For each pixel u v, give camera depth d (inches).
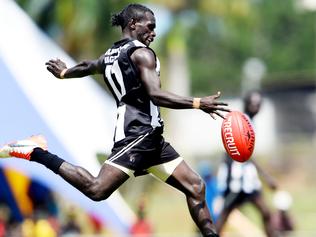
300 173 4867.1
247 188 1635.1
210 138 5595.5
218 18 4879.4
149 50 932.0
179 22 4451.3
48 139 1692.9
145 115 945.5
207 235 956.6
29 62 1812.3
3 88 1731.1
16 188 2231.8
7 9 1900.8
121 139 947.3
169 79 5103.3
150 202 3376.0
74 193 1727.4
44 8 3253.0
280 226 1927.9
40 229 2012.8
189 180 965.8
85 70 1018.1
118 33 3449.8
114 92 964.0
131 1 3398.1
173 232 2640.3
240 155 936.9
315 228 2394.2
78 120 1784.0
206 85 7800.2
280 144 5393.7
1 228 1990.7
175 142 4842.5
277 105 5472.4
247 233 1817.2
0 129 1683.1
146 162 951.0
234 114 947.3
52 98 1780.3
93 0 3299.7
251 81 5679.1
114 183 938.7
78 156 1690.5
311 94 5433.1
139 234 1904.5
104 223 1802.4
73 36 3366.1
